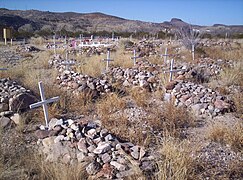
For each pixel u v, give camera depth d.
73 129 3.76
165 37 29.81
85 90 6.46
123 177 2.84
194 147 3.67
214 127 4.39
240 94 6.15
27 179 2.93
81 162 3.17
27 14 80.12
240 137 3.88
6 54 16.61
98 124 4.32
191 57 13.04
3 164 3.17
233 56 13.52
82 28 62.84
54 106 5.26
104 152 3.22
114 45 18.20
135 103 6.11
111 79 8.29
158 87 7.08
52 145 3.60
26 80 7.72
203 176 3.05
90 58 12.73
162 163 3.00
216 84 7.57
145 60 11.94
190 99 5.88
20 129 4.38
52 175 3.02
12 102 5.04
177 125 4.65
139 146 3.45
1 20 54.91
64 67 10.26
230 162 3.42
